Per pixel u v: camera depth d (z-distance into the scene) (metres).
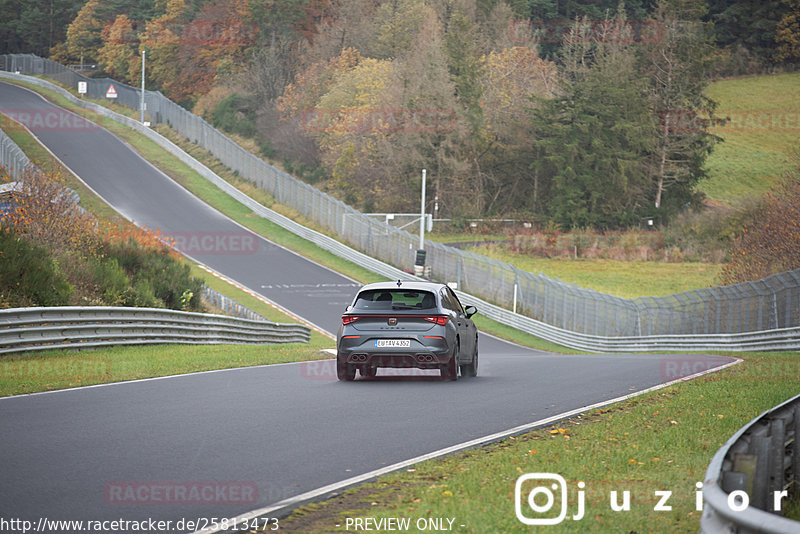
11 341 46.78
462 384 38.91
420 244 149.38
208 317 69.00
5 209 78.00
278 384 37.81
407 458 21.70
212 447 22.72
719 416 28.75
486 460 21.36
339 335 39.28
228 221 178.38
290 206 197.25
